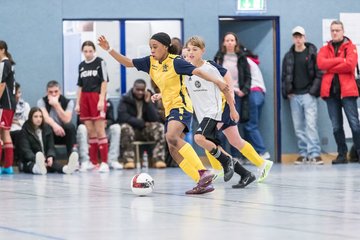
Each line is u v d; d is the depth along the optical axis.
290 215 14.39
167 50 18.30
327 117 33.22
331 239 11.44
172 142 18.52
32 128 27.80
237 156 31.83
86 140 29.19
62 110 28.88
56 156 30.03
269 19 33.03
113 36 31.48
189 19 31.95
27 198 18.08
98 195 18.61
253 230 12.41
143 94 30.19
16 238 11.83
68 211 15.34
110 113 30.30
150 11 31.55
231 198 17.58
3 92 27.00
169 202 16.80
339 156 31.34
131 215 14.54
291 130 32.94
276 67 33.06
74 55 31.11
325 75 30.83
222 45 31.62
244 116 31.55
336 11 33.38
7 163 27.48
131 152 30.02
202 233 12.10
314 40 33.22
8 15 30.25
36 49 30.52
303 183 21.59
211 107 19.56
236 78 31.25
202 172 18.62
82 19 30.98
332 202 16.64
